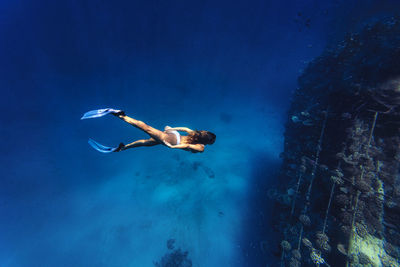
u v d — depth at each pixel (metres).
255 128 22.08
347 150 9.30
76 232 14.41
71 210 15.76
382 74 9.29
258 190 15.77
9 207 15.77
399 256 6.56
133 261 12.74
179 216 14.67
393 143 8.23
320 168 9.99
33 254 13.45
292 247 9.55
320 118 11.23
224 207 14.93
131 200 16.05
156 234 13.91
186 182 16.78
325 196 9.39
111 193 16.77
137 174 17.84
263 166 17.75
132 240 13.70
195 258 12.48
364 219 7.64
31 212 15.59
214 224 14.01
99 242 13.80
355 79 10.20
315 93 14.61
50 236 14.17
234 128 22.22
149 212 15.16
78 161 19.38
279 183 13.73
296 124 14.16
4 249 13.72
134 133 21.94
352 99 9.90
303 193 10.59
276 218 12.23
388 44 10.20
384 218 7.34
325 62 16.33
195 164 18.08
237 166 17.88
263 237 12.66
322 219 9.09
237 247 12.70
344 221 8.04
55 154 19.95
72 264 12.91
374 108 8.97
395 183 7.62
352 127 9.46
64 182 17.73
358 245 7.27
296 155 12.64
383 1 21.61
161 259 12.55
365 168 8.34
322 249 8.10
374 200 7.70
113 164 19.11
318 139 10.95
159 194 16.23
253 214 14.26
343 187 8.54
